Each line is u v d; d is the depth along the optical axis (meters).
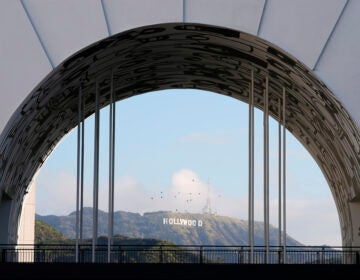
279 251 33.81
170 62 35.69
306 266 26.14
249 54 31.56
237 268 26.02
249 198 33.25
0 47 28.12
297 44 28.34
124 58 32.66
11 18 28.11
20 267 26.09
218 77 38.16
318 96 30.86
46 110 33.50
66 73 30.14
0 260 35.69
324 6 28.38
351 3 28.39
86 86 34.94
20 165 36.94
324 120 33.47
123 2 28.20
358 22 28.34
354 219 39.12
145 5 28.16
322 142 37.62
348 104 28.30
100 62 31.67
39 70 28.08
